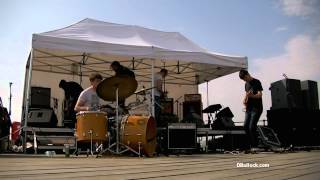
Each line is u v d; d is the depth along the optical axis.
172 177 2.22
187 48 8.45
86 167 2.98
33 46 6.71
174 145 6.71
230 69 9.98
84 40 6.95
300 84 8.69
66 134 7.37
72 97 7.61
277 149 7.68
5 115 7.36
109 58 9.87
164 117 7.02
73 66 10.13
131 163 3.57
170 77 11.33
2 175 2.26
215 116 8.55
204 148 8.53
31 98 7.70
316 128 8.67
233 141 8.59
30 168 2.84
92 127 5.07
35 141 6.87
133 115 5.47
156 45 7.84
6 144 7.84
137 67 10.50
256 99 6.94
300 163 3.45
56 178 2.11
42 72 10.06
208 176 2.28
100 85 5.16
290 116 8.38
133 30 8.32
